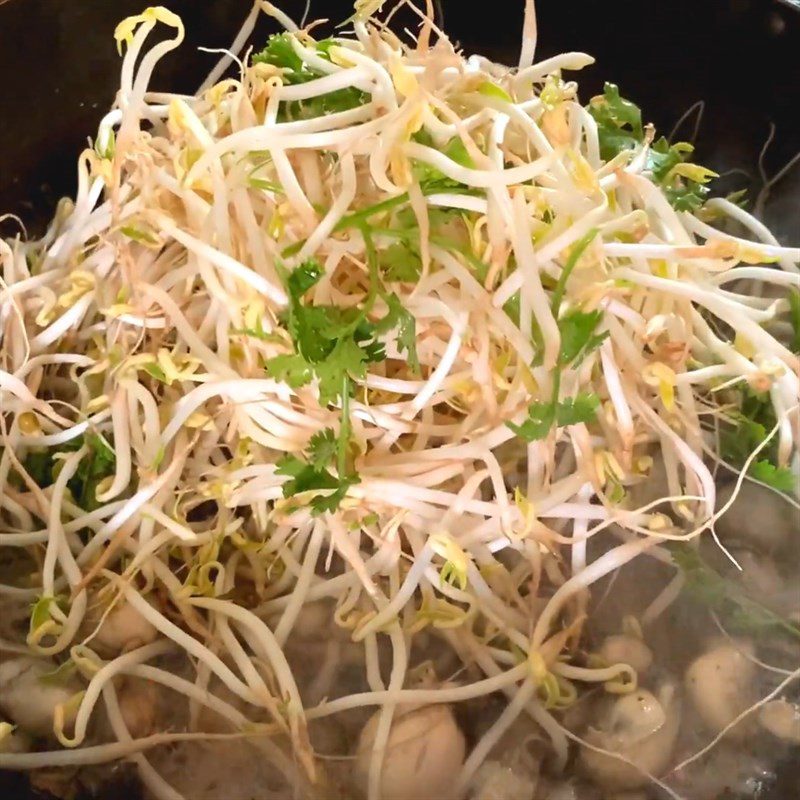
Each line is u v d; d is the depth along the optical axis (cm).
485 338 21
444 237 21
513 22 31
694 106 31
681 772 21
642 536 24
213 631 22
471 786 21
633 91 31
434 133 21
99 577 23
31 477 24
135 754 20
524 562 23
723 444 25
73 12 27
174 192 22
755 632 23
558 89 24
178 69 30
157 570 23
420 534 23
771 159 30
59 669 21
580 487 23
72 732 21
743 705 22
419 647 23
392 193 20
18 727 20
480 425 22
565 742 21
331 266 21
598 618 23
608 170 24
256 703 21
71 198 30
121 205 24
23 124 28
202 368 23
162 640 22
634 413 23
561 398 22
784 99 28
